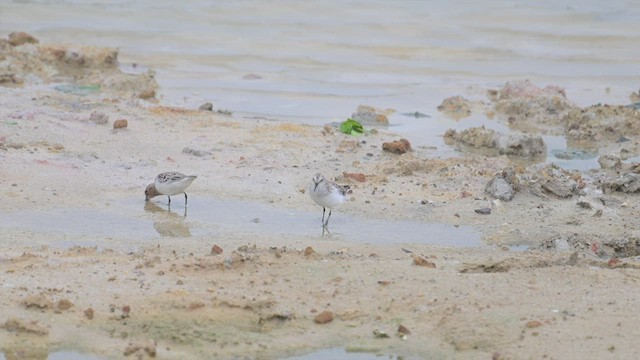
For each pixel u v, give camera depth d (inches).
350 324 461.7
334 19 1283.2
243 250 545.3
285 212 633.6
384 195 665.0
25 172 674.2
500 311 465.1
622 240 581.0
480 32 1227.2
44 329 445.4
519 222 619.2
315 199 601.3
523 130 878.4
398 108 941.2
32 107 842.2
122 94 949.8
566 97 965.8
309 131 826.8
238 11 1321.4
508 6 1354.6
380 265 520.7
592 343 432.5
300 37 1201.4
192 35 1203.9
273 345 444.8
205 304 471.2
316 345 446.0
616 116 879.1
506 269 522.9
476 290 488.7
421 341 446.9
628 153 811.4
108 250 542.9
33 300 462.0
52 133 764.0
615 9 1338.6
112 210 624.1
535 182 673.6
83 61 1056.8
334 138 810.8
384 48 1160.8
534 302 473.7
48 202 629.3
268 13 1314.0
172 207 635.5
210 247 558.6
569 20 1284.4
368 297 484.1
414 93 997.8
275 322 463.2
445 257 551.5
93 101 892.0
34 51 1046.4
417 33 1221.7
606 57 1135.0
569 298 477.1
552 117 906.7
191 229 596.1
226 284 493.7
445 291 488.4
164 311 465.1
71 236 572.7
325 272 512.4
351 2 1371.8
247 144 776.9
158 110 871.7
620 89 1017.5
